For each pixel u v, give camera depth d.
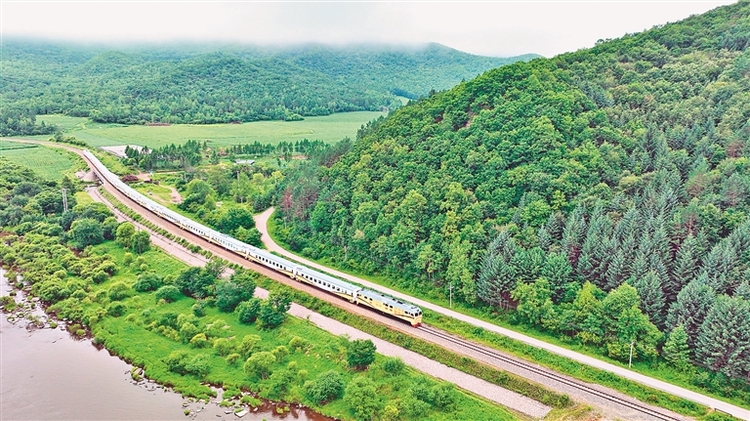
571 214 118.69
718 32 167.50
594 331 99.00
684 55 161.62
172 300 129.88
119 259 158.88
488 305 116.88
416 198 137.00
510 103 151.88
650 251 104.56
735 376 85.75
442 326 112.12
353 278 139.25
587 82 158.75
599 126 140.25
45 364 106.38
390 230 139.62
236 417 89.25
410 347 106.44
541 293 106.88
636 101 149.12
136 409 91.44
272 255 146.62
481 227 124.44
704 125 133.12
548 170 130.38
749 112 128.50
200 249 163.88
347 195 161.88
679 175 120.56
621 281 104.25
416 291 128.12
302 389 93.94
